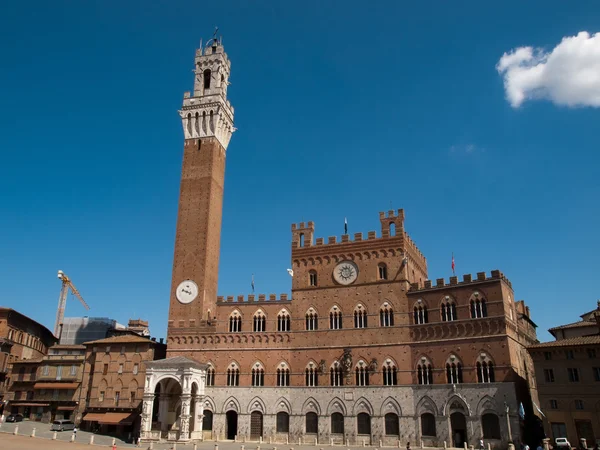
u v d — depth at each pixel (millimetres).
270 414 98000
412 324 94562
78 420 105625
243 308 106938
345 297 101375
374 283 100062
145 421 92500
